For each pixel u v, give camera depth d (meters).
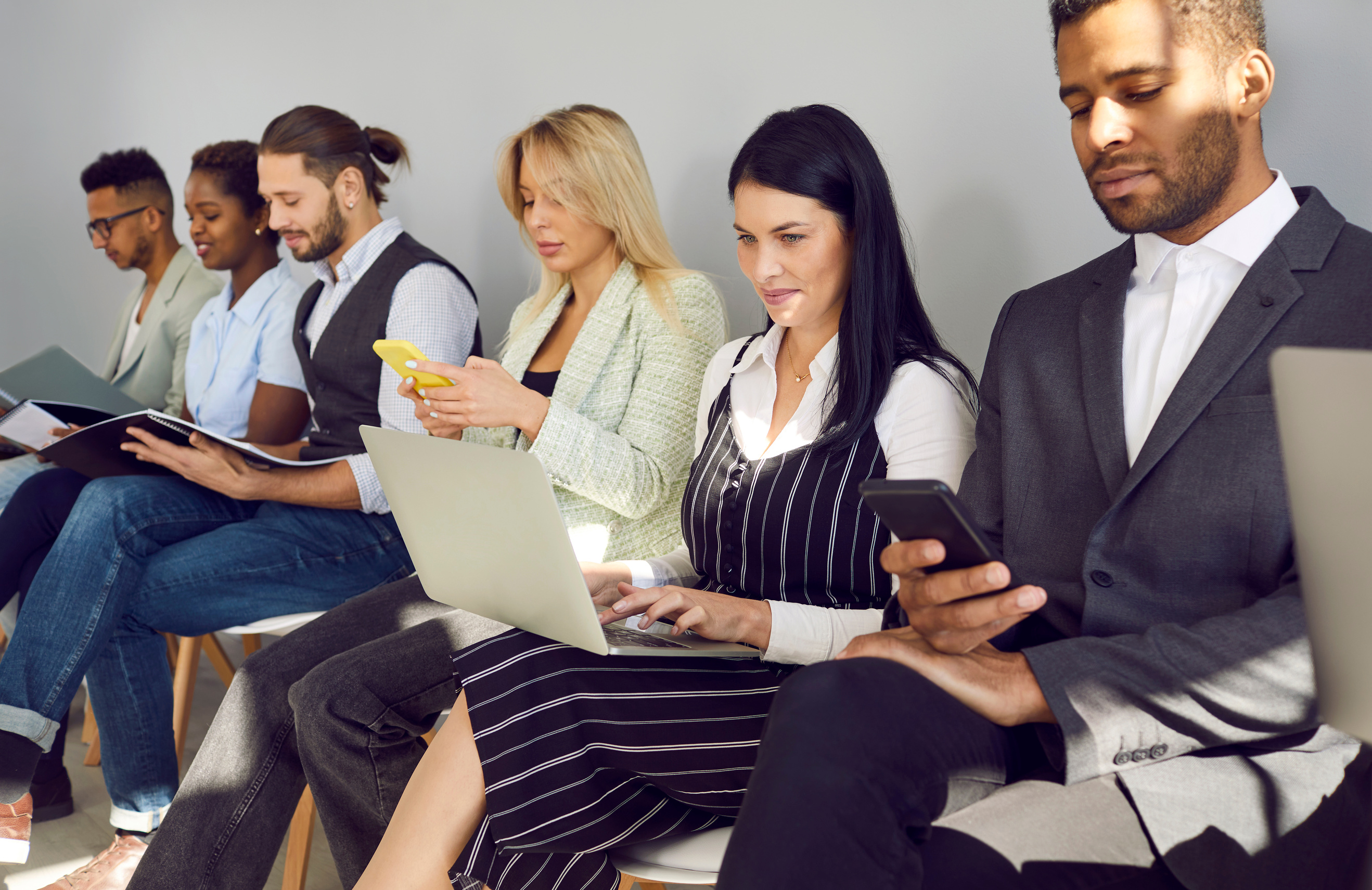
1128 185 0.99
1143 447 0.97
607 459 1.58
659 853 1.14
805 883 0.70
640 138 2.17
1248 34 0.96
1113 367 1.04
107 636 1.75
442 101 2.57
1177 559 0.94
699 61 2.04
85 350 3.84
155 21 3.38
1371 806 0.76
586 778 1.12
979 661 0.87
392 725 1.38
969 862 0.79
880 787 0.75
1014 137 1.62
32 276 4.03
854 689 0.80
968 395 1.30
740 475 1.35
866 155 1.29
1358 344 0.89
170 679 1.84
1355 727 0.63
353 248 2.09
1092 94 0.99
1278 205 0.99
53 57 3.83
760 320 1.99
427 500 1.21
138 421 1.79
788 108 1.92
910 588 0.86
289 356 2.38
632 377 1.70
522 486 1.03
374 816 1.39
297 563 1.88
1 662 1.72
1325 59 1.33
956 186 1.70
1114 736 0.82
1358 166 1.31
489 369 1.58
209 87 3.23
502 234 2.48
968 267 1.70
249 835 1.46
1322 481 0.59
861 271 1.28
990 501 1.14
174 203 3.26
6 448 2.60
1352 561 0.59
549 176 1.72
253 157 2.50
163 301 2.81
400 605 1.62
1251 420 0.91
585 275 1.83
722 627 1.18
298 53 2.92
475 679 1.14
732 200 1.37
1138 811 0.81
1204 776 0.83
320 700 1.35
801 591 1.29
